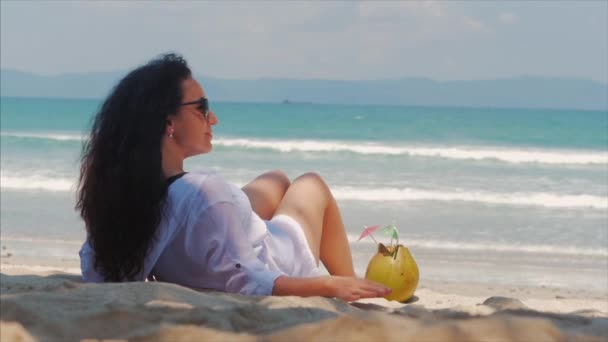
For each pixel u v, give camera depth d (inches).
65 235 354.9
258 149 848.3
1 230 366.0
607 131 1405.0
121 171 109.4
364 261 296.4
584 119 2108.8
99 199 111.0
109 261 112.7
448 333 69.3
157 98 111.6
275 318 84.0
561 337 71.2
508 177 625.0
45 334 76.7
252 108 3420.3
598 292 247.3
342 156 796.6
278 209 134.4
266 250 118.2
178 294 94.9
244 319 82.6
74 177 577.6
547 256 319.9
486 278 274.8
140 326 79.7
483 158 781.9
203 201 109.6
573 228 390.0
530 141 1156.5
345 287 105.3
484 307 102.3
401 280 140.6
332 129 1483.8
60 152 791.1
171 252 112.3
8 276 110.0
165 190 110.0
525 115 2640.3
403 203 470.3
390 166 706.2
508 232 376.2
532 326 71.6
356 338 69.6
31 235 353.4
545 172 665.6
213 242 109.0
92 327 79.0
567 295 238.4
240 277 108.3
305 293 105.7
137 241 110.3
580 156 780.0
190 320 80.7
